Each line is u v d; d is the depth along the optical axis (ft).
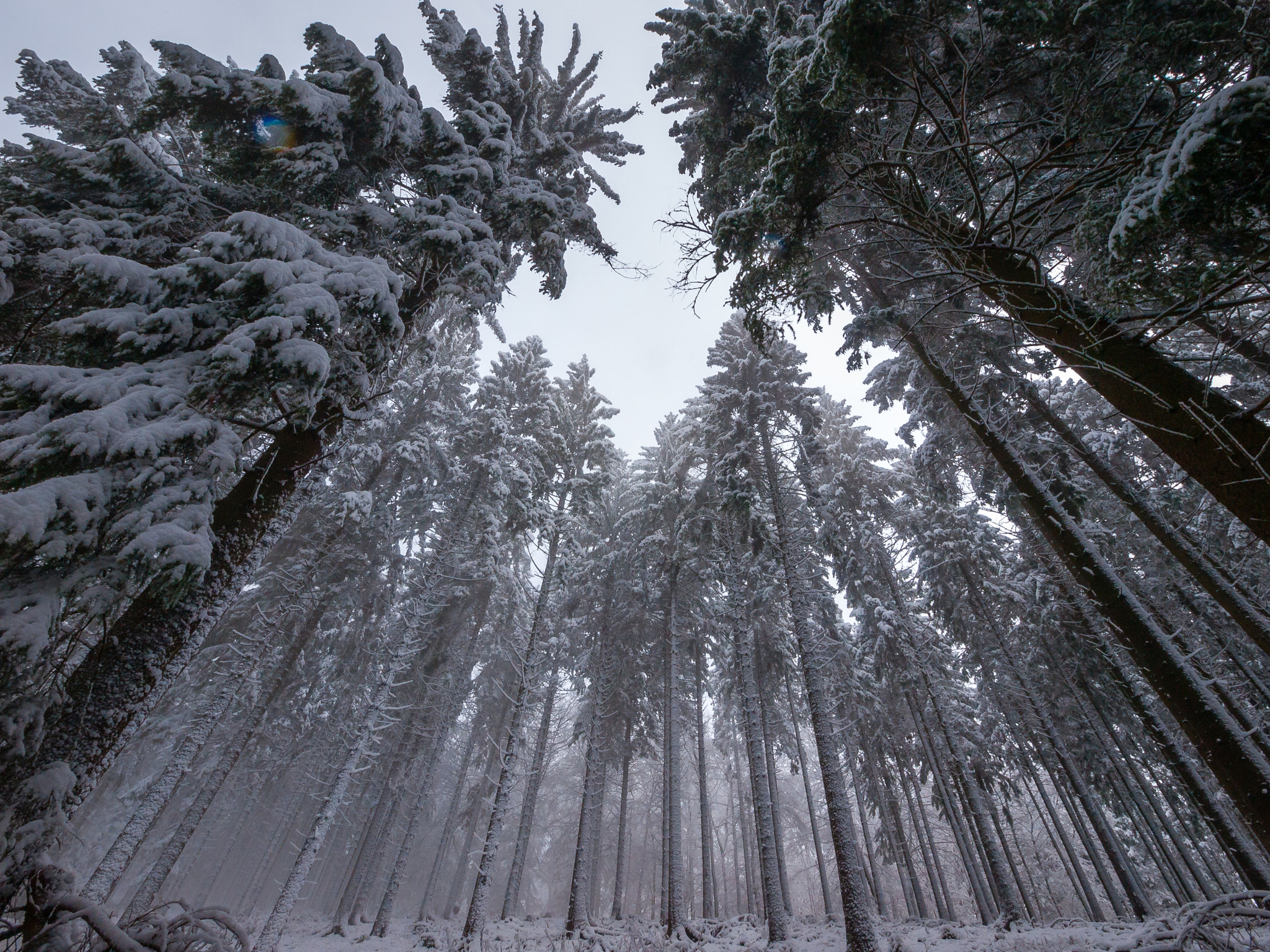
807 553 43.29
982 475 45.11
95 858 54.90
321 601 56.08
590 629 73.72
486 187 24.58
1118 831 70.74
